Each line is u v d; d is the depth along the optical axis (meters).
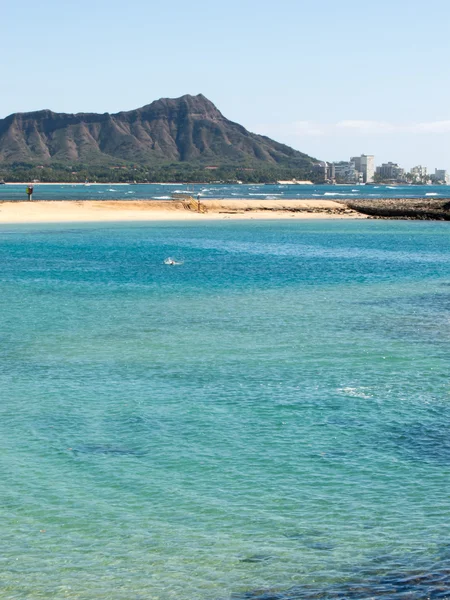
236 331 32.88
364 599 11.36
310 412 20.77
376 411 20.89
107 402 21.77
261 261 67.62
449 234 106.69
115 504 14.78
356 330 33.16
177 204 152.88
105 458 17.23
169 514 14.34
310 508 14.59
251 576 12.06
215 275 56.19
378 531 13.61
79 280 52.22
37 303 41.19
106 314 37.50
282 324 34.69
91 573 12.17
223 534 13.51
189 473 16.36
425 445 18.14
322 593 11.53
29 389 23.17
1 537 13.40
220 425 19.62
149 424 19.70
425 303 41.88
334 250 80.19
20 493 15.27
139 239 93.62
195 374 25.09
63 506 14.67
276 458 17.25
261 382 24.03
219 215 147.12
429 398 22.20
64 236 97.12
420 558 12.59
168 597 11.47
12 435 18.81
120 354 28.16
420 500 14.96
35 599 11.42
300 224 128.12
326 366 26.27
